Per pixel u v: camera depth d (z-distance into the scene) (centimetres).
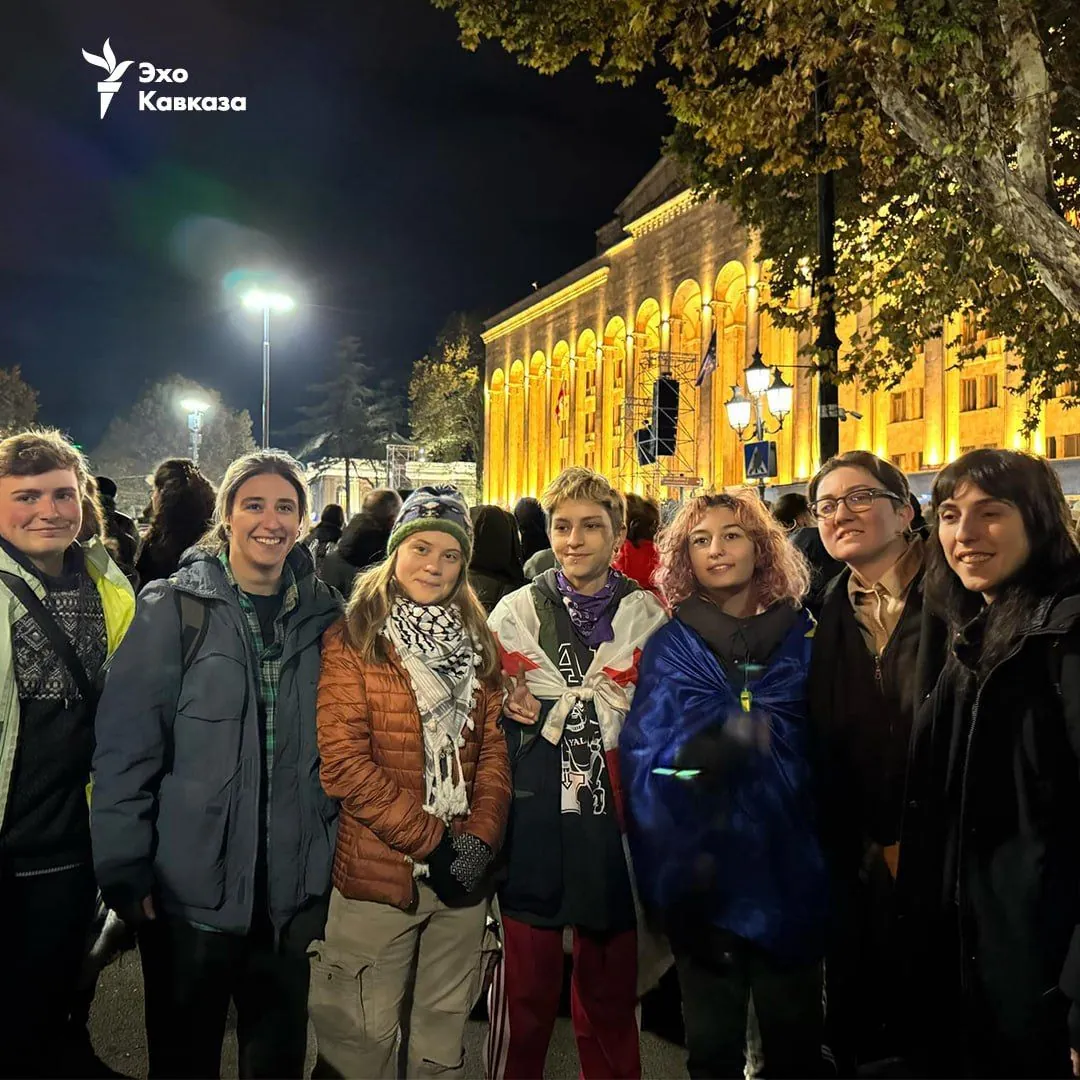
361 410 7675
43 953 304
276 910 307
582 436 4984
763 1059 325
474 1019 438
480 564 550
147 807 295
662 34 995
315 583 340
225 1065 395
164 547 555
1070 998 235
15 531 308
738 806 320
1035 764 253
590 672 343
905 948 286
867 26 896
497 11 1020
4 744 294
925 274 1190
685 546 349
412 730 312
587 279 4759
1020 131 884
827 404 1182
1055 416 2258
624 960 342
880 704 314
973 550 269
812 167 1121
